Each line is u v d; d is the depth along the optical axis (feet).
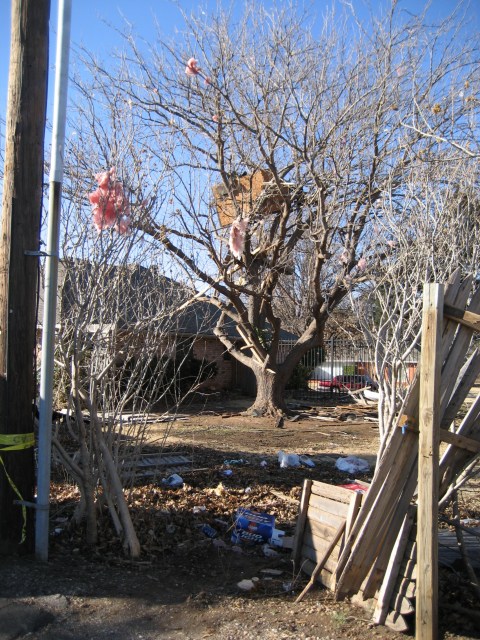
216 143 42.14
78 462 19.22
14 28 16.44
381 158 37.01
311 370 83.92
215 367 69.97
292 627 13.03
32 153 16.49
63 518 19.74
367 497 13.79
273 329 52.39
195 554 17.49
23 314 16.39
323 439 42.29
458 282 12.80
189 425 46.73
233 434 43.11
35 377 16.87
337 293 50.08
